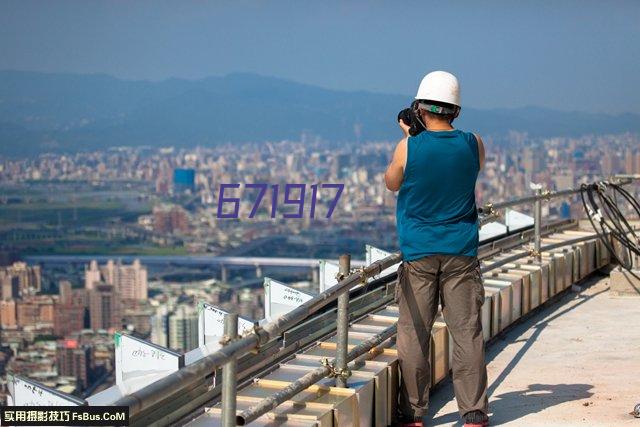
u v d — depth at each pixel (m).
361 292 7.12
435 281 5.17
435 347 6.08
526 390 6.21
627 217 11.62
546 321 8.46
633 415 5.57
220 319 5.40
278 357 5.62
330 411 4.70
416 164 4.95
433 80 5.02
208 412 4.70
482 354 5.18
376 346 5.77
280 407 4.79
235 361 3.80
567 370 6.74
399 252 5.50
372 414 5.25
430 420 5.63
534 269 8.70
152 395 3.20
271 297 6.34
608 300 9.39
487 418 5.27
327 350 5.84
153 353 4.60
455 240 5.02
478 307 5.18
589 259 10.36
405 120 5.14
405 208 5.12
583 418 5.55
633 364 6.87
